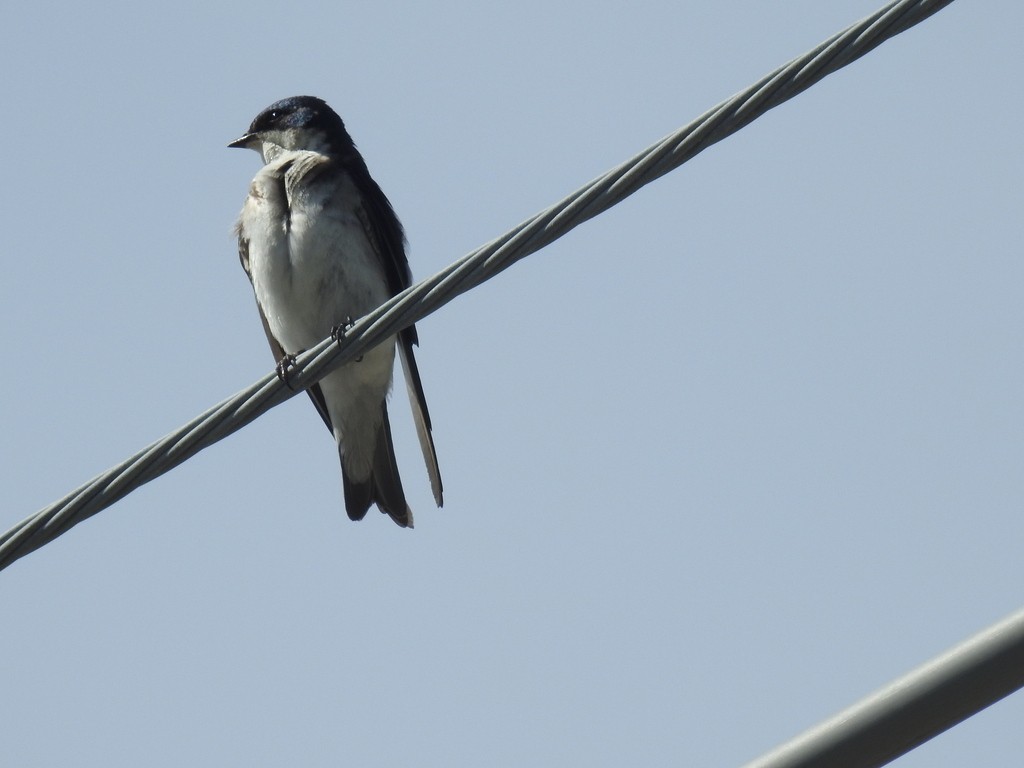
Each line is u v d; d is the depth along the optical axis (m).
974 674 6.06
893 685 6.20
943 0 8.70
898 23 8.80
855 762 6.18
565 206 9.45
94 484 9.66
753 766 6.29
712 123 9.15
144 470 9.73
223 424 9.92
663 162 9.27
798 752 6.26
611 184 9.37
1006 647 6.04
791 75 9.01
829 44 8.94
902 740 6.14
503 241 9.65
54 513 9.61
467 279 9.75
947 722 6.10
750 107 9.10
